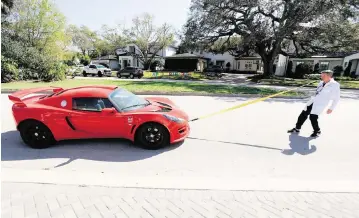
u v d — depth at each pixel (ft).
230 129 17.57
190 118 20.94
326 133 16.90
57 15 74.02
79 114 12.91
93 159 12.01
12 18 70.38
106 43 145.79
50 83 53.26
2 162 11.46
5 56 55.06
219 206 7.91
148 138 13.19
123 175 10.31
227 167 11.37
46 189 8.69
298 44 84.99
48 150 13.07
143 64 130.62
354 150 13.78
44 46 74.64
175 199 8.28
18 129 13.21
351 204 8.20
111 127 13.05
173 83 54.08
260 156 12.75
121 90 15.26
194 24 75.87
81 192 8.55
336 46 69.82
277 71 104.78
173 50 144.15
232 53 116.57
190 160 12.09
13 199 7.96
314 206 8.04
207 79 74.95
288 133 16.83
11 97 13.14
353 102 32.32
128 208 7.65
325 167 11.56
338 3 51.44
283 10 62.69
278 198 8.52
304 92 41.88
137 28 121.19
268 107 26.76
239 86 49.34
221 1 63.21
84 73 87.61
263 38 64.49
